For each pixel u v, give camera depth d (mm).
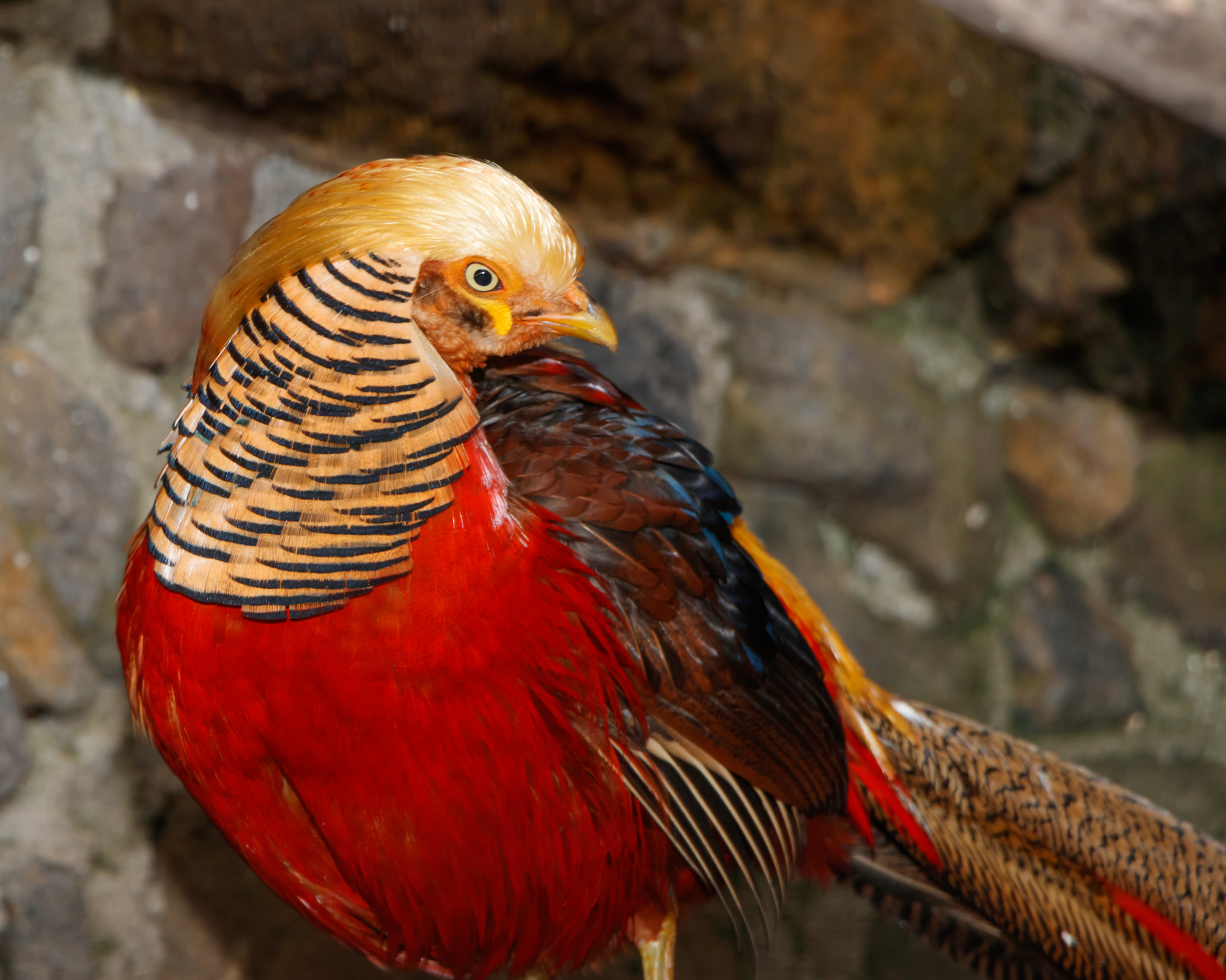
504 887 2699
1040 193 3291
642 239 3131
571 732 2689
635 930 2760
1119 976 2805
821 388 3234
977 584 3391
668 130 3020
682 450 2750
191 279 2926
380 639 2652
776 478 3252
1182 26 2738
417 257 2643
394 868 2689
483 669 2664
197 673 2658
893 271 3309
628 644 2703
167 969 2895
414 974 2902
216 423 2645
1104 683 3404
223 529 2645
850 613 3258
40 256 2891
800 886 2920
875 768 2812
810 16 3010
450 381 2652
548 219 2662
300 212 2643
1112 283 3287
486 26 2945
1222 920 2789
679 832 2727
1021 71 3166
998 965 2836
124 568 2906
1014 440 3479
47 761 2904
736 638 2725
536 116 2994
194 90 2916
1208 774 3355
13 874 2891
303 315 2637
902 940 2904
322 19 2910
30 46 2881
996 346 3451
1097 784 2816
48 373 2898
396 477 2645
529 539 2680
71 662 2908
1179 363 3314
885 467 3264
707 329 3189
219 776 2684
